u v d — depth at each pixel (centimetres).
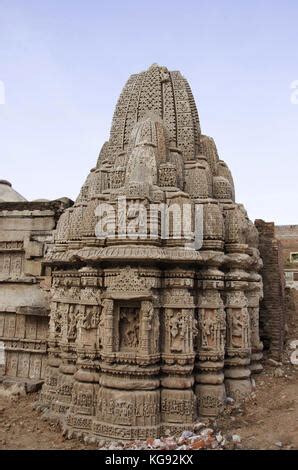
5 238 1456
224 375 1037
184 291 970
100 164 1354
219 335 995
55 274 1190
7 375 1358
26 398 1236
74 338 1084
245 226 1179
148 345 911
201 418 945
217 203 1109
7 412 1118
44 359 1316
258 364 1230
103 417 904
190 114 1246
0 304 1407
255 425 882
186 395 917
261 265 1305
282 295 1523
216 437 834
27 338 1348
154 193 1020
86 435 912
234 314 1076
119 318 958
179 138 1227
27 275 1396
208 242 1062
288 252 3116
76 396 969
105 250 974
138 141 1132
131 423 881
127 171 1088
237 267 1107
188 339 947
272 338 1395
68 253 1123
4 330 1391
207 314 1009
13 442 908
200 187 1130
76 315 1091
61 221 1249
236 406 987
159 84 1285
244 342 1059
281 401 993
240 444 796
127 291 929
